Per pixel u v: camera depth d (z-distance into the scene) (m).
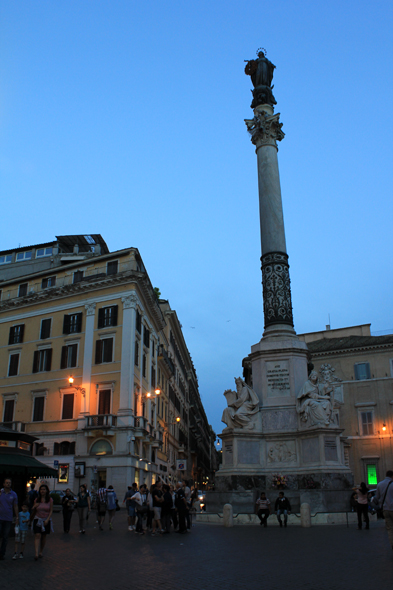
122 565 10.97
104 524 23.86
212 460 164.75
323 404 21.36
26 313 49.50
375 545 12.73
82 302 46.34
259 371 23.47
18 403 46.91
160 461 52.88
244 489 20.83
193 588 8.34
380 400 53.72
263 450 21.83
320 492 19.42
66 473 41.47
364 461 52.41
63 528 20.75
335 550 12.01
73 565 11.14
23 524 12.62
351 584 8.29
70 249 61.19
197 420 105.62
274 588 8.18
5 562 11.70
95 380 43.31
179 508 17.84
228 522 18.62
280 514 18.19
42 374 46.38
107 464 40.28
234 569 9.95
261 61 29.59
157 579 9.19
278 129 27.88
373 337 58.94
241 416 21.98
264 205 26.50
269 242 25.83
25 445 20.47
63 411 44.03
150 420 48.88
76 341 45.62
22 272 58.44
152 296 49.25
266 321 24.97
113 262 47.28
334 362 57.38
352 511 19.59
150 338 51.53
